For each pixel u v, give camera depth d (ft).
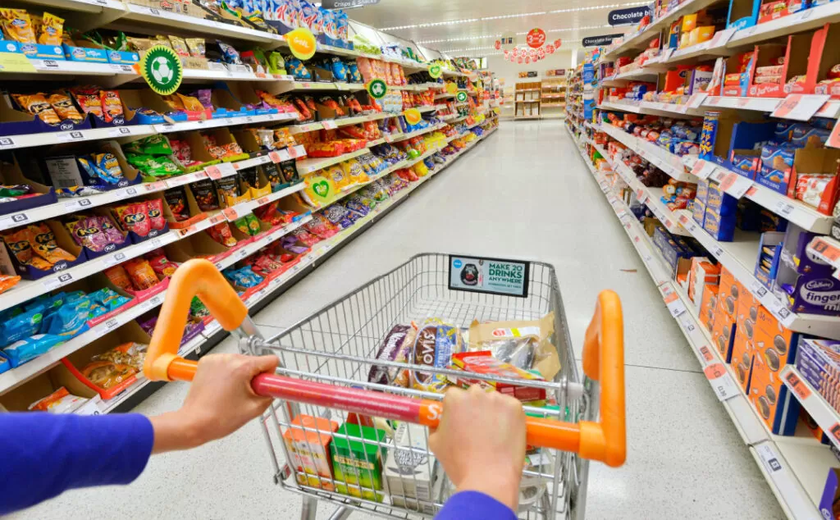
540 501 3.37
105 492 5.53
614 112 20.84
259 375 2.24
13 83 6.86
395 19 41.57
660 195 10.80
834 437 3.75
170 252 8.72
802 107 4.40
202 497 5.42
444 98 30.27
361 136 15.66
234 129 10.34
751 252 6.35
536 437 1.82
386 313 6.15
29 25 5.56
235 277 9.30
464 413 1.71
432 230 15.07
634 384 7.07
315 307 9.95
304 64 13.41
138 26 8.57
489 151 35.22
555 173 24.93
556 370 3.74
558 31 53.31
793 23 4.79
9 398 6.07
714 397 6.74
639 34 13.41
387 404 2.04
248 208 9.50
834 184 4.00
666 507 5.05
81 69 5.89
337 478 3.42
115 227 6.92
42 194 5.69
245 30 9.56
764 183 5.45
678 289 8.54
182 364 2.42
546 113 80.02
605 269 11.38
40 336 5.58
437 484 3.28
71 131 5.94
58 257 6.04
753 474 5.41
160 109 8.06
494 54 75.41
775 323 4.91
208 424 2.05
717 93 7.23
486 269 5.49
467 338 4.81
